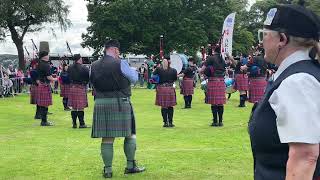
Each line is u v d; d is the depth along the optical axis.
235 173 5.07
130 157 5.12
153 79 9.00
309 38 1.68
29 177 5.06
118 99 4.86
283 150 1.67
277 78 1.70
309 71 1.62
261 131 1.70
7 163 5.75
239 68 12.50
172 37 34.50
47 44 18.56
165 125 8.99
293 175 1.56
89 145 6.93
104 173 4.99
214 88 8.80
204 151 6.25
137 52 35.53
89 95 17.98
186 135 7.70
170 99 8.97
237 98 15.21
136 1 33.16
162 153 6.16
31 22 30.61
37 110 10.58
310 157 1.56
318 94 1.59
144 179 4.89
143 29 33.69
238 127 8.52
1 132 8.41
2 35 30.83
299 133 1.55
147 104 13.95
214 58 8.82
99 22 33.88
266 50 1.75
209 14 35.38
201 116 10.76
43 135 7.99
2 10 28.47
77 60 8.85
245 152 6.13
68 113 11.73
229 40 14.41
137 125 9.24
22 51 30.62
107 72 4.82
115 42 4.90
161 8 33.44
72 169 5.39
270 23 1.72
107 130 4.88
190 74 12.73
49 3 29.59
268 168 1.71
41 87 9.36
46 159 5.96
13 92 17.83
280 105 1.60
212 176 4.96
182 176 4.98
